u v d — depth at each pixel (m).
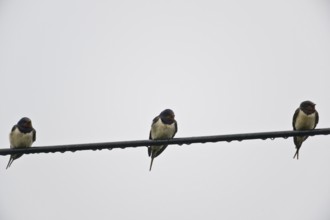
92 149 11.93
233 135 11.89
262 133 11.90
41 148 12.08
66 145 11.98
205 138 11.98
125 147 12.02
